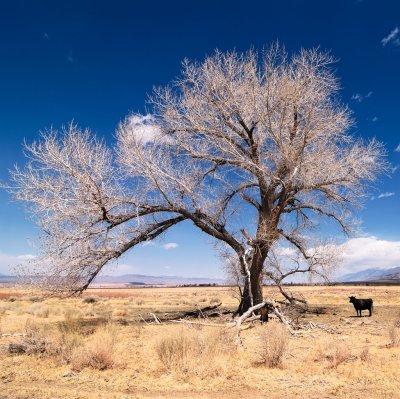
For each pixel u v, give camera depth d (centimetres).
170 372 856
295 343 1265
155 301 4341
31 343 1119
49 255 1644
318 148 1920
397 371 841
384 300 3772
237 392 726
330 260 2127
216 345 998
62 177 1672
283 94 1858
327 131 1938
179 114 2053
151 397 693
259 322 1770
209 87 2019
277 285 2181
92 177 1700
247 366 918
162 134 2088
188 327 1481
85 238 1705
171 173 1883
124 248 1816
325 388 741
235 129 2047
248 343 1247
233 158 2045
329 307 2844
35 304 3197
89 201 1700
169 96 2053
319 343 1250
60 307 2916
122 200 1783
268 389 741
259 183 2028
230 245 2059
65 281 1728
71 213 1662
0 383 789
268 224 1939
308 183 1967
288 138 1906
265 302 1748
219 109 2017
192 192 1903
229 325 1552
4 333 1557
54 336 1279
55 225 1642
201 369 844
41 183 1636
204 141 2077
